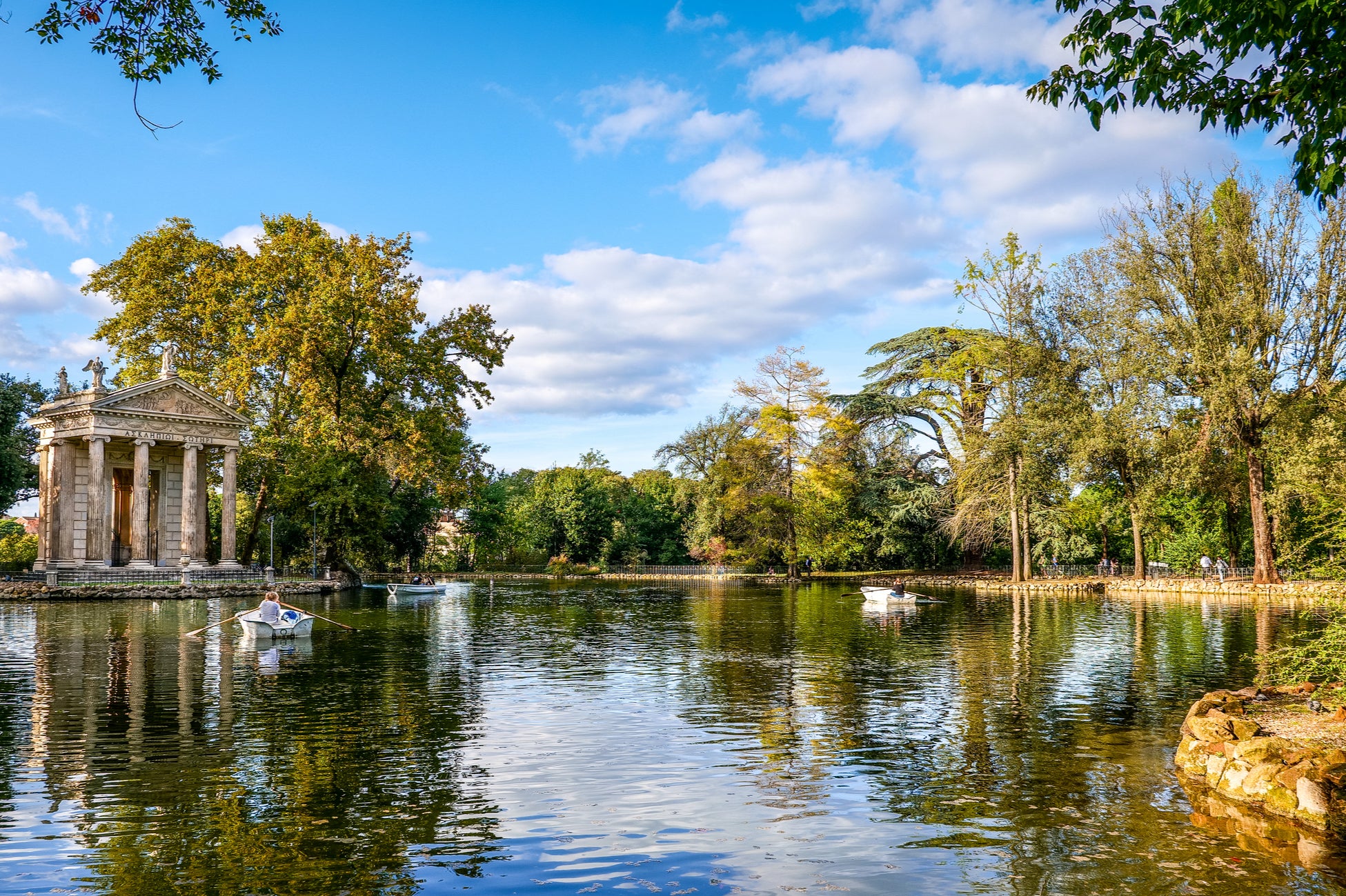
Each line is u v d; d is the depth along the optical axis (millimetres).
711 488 90000
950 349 74562
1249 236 47531
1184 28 11523
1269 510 48281
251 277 62250
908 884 8719
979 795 11578
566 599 53656
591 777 12461
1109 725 15852
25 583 51875
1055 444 57344
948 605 47156
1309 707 14555
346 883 8727
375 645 28609
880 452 82000
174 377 60719
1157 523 57156
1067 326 57906
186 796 11523
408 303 63781
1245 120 12414
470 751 14000
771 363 77062
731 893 8508
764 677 21672
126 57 13070
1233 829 10211
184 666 23578
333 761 13352
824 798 11508
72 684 20500
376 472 66625
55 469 60750
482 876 8906
